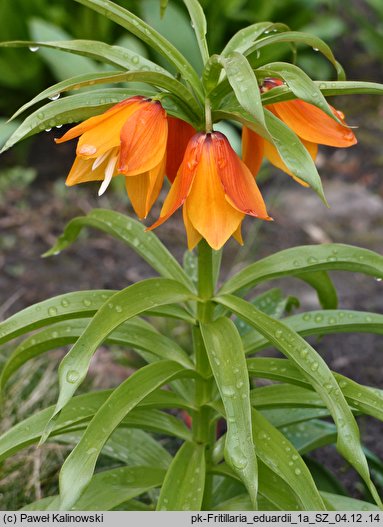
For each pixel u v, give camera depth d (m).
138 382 0.70
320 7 2.23
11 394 0.95
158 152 0.66
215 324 0.71
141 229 0.78
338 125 0.69
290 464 0.68
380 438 0.98
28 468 0.89
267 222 1.44
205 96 0.68
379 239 1.39
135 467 0.76
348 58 2.13
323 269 0.73
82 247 1.35
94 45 0.68
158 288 0.70
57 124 0.67
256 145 0.71
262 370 0.72
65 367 0.65
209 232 0.65
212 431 0.78
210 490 0.77
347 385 0.70
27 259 1.30
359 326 0.73
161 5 0.73
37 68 1.64
